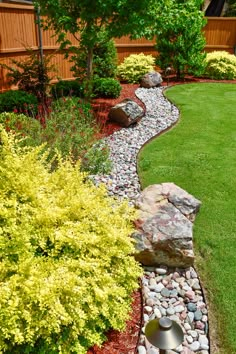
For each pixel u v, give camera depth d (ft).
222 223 12.32
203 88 33.30
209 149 18.83
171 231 9.88
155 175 16.02
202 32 39.11
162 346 5.76
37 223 7.30
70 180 8.82
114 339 7.79
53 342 6.40
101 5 21.34
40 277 6.39
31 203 7.56
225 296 9.30
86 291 6.73
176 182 15.30
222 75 38.47
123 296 7.57
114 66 32.19
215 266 10.35
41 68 26.27
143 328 8.17
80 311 6.34
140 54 36.81
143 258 10.02
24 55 28.45
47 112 21.65
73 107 19.11
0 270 6.41
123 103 23.24
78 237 7.22
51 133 15.14
